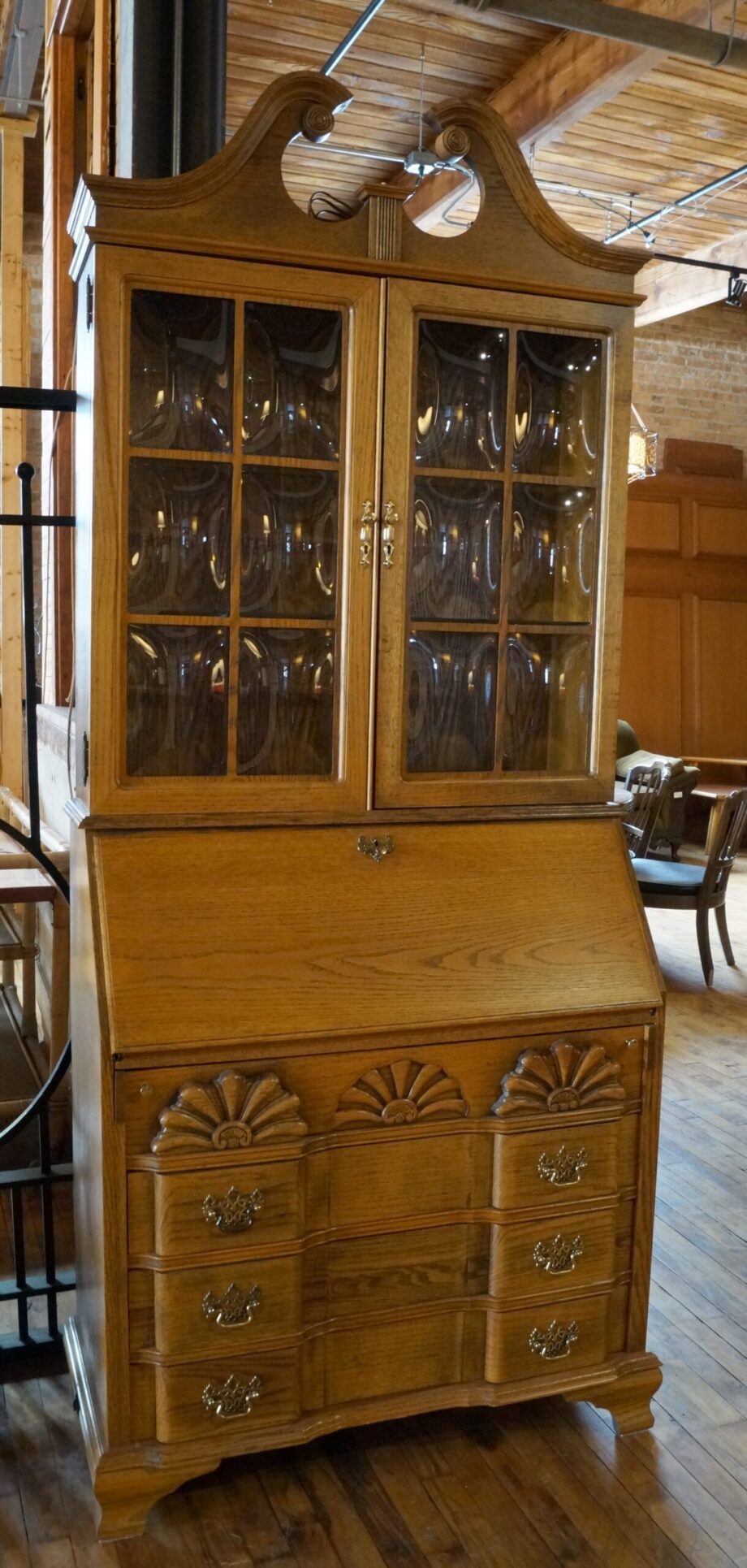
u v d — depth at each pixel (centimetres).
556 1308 196
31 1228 263
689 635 920
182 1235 171
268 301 179
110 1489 173
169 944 175
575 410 204
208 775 185
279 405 184
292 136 179
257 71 506
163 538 180
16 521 217
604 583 205
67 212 453
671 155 592
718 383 937
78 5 413
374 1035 180
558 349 201
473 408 196
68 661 434
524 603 204
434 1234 190
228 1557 172
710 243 737
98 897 175
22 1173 216
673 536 909
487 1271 193
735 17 433
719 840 477
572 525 206
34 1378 214
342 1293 186
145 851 180
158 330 177
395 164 609
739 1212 289
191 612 183
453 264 188
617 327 199
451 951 188
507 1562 173
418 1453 198
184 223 174
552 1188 193
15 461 543
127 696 180
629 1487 190
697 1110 354
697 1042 419
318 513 187
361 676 189
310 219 180
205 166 173
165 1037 169
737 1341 234
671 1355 228
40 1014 379
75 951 206
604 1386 200
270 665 187
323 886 186
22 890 276
